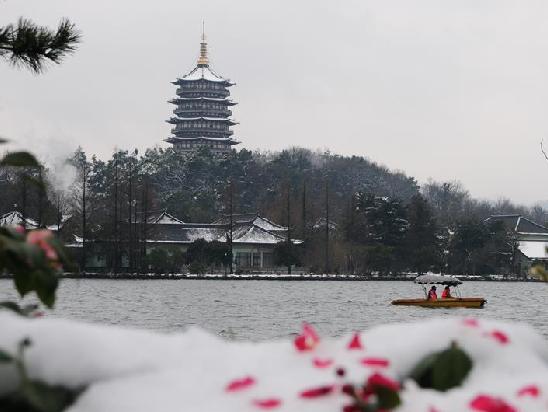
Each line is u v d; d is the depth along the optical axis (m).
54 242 5.84
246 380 4.00
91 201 189.50
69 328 4.30
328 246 189.75
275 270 187.62
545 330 59.56
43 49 17.97
